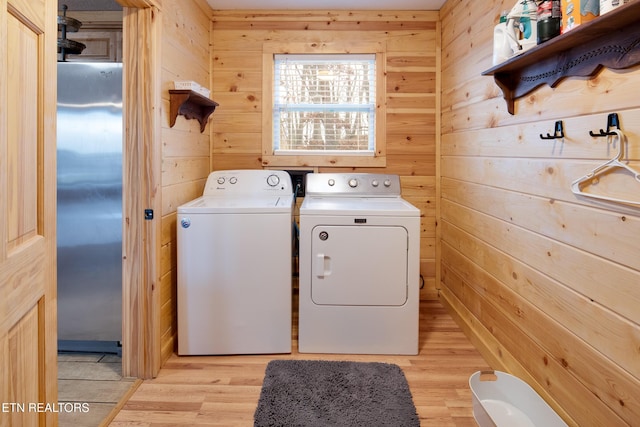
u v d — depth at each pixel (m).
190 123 2.68
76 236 2.30
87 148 2.25
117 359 2.35
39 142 1.01
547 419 1.61
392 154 3.19
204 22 2.98
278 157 3.19
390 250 2.35
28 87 0.95
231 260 2.32
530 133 1.77
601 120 1.31
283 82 3.22
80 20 3.18
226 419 1.78
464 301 2.68
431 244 3.24
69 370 2.21
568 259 1.50
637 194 1.17
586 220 1.39
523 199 1.85
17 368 0.91
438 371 2.19
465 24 2.61
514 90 1.89
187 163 2.62
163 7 2.13
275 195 2.85
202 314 2.34
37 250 1.00
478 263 2.41
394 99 3.17
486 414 1.57
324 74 3.23
